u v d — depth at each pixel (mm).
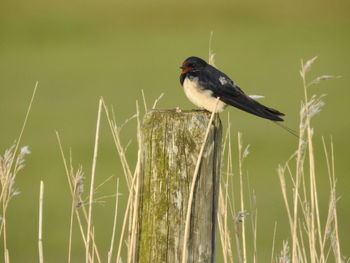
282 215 13242
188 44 36875
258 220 13109
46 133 20188
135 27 42031
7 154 5539
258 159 17328
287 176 15914
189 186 4812
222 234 6051
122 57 33688
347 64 29953
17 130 20641
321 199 14445
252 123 21203
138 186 4902
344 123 20766
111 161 17500
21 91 26484
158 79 28297
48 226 13570
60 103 24312
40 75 29719
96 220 13453
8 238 13102
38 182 16250
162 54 34312
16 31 40594
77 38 38938
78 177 5664
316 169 16797
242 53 33906
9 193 5617
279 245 11867
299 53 33312
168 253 4848
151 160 4852
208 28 41406
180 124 4820
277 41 36719
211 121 4758
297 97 24531
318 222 6109
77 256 11953
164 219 4840
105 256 11555
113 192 14984
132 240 4953
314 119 21547
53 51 35719
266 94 25234
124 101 24250
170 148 4816
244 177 15758
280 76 28406
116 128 5977
